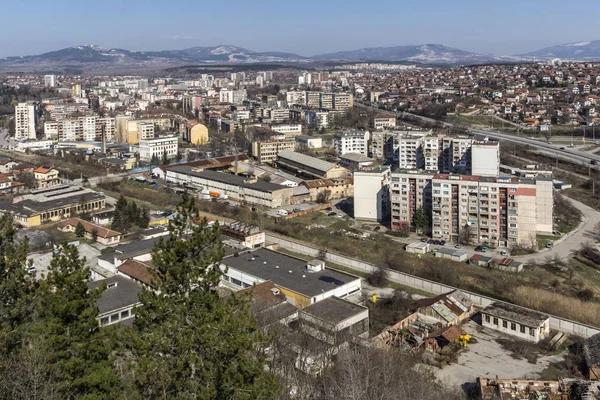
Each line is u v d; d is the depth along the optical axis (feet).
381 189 602.85
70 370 160.97
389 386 210.38
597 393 254.06
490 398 258.98
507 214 509.76
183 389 152.76
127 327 167.63
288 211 629.51
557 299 382.01
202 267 175.52
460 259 477.77
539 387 266.98
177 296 172.04
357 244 522.06
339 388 202.49
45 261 442.91
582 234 548.31
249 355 163.12
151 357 155.74
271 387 156.04
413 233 563.89
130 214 556.10
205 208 632.38
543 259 478.18
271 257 415.85
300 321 296.30
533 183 499.92
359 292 381.81
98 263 413.59
